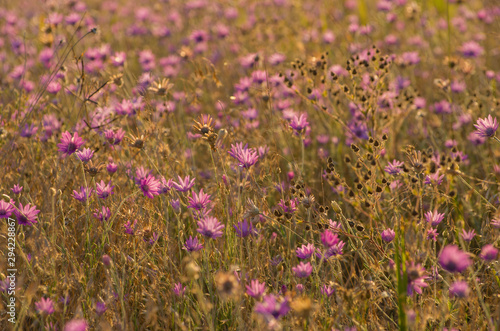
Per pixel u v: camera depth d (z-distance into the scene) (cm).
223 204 317
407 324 236
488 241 296
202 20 853
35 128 383
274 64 542
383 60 399
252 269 272
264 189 329
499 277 276
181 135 441
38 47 693
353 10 865
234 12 805
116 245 301
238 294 245
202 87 576
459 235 282
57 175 319
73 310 269
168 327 259
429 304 265
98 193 305
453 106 467
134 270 281
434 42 714
